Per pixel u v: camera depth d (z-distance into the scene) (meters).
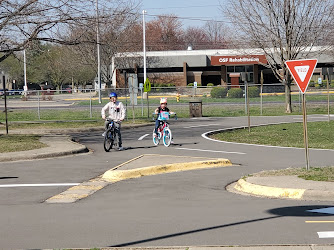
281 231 8.14
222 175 14.45
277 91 76.31
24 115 43.78
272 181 12.20
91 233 8.30
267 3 40.53
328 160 17.58
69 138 25.12
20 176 14.79
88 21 25.66
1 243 7.82
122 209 10.14
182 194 11.69
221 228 8.43
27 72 98.44
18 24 24.88
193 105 40.62
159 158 16.97
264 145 22.88
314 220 8.86
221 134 27.89
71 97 78.25
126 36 69.06
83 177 14.47
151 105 51.09
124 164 15.59
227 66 79.19
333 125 31.78
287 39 41.19
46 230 8.56
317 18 40.81
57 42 26.97
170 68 82.38
